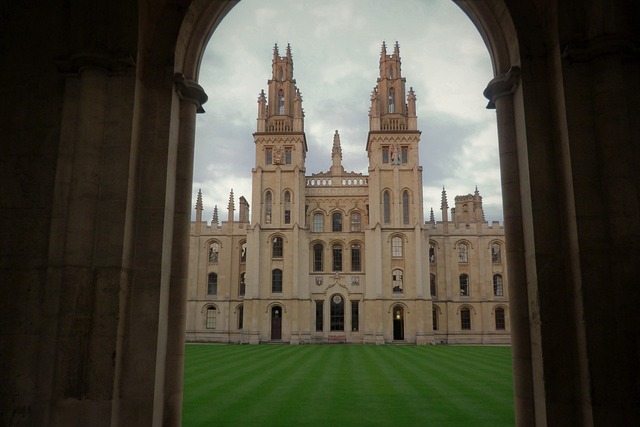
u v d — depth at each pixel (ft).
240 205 224.33
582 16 29.60
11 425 27.17
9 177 29.78
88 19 29.48
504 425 43.24
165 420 30.60
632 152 28.40
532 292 29.45
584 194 27.78
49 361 27.27
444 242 216.33
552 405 27.30
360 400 55.01
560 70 29.30
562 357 27.84
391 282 193.77
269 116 213.25
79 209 27.71
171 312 31.76
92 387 26.58
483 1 34.42
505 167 32.55
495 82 33.24
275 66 218.59
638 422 25.36
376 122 204.95
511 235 31.53
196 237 217.77
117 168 28.68
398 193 199.62
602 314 26.58
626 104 28.40
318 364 97.04
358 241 207.72
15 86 30.83
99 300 27.53
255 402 53.42
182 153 33.55
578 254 27.27
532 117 30.58
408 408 50.57
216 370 84.74
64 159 29.17
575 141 28.30
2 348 28.04
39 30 31.40
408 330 190.39
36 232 29.19
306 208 213.05
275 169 205.05
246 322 193.88
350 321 197.47
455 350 148.15
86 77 28.84
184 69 34.45
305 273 198.80
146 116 31.12
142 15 30.50
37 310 28.40
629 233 26.58
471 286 212.43
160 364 29.84
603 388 25.88
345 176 214.69
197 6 33.24
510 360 109.50
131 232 29.27
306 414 47.47
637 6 29.25
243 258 219.41
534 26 31.35
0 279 28.73
